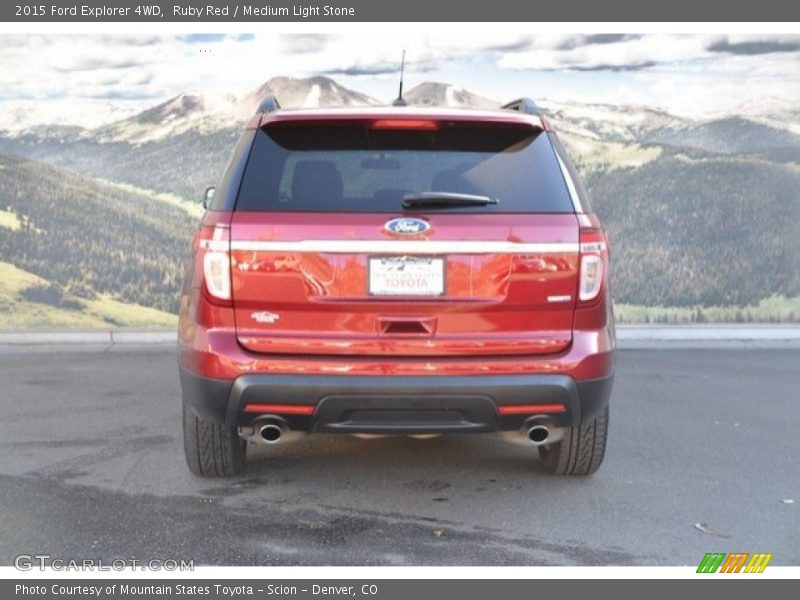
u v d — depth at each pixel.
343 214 3.62
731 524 3.93
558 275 3.67
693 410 6.00
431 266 3.62
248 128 3.90
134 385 6.50
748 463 4.82
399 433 3.75
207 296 3.66
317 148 3.78
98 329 8.27
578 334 3.74
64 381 6.61
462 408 3.67
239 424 3.72
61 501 4.10
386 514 4.00
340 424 3.69
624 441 5.23
